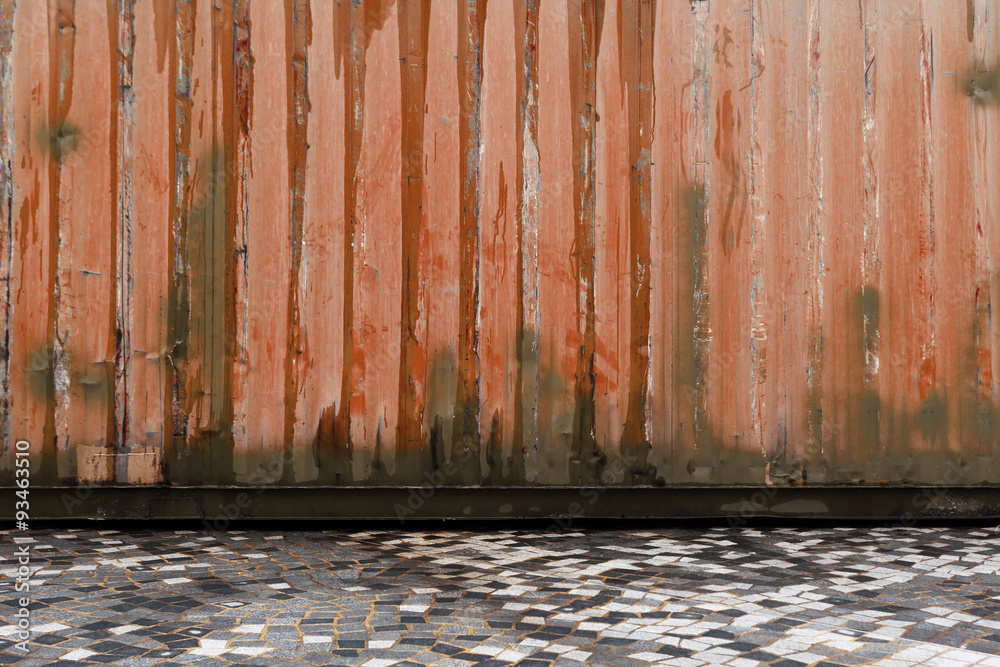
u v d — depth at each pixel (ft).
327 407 16.49
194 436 16.48
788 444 16.70
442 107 16.63
